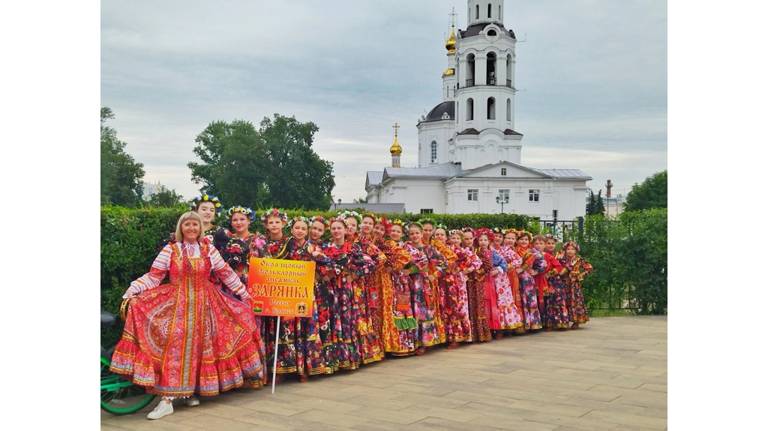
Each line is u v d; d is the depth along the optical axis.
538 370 7.25
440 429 5.07
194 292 5.55
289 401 5.87
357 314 7.28
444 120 66.38
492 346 8.88
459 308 8.77
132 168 30.56
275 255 6.60
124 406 5.52
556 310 10.38
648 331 10.35
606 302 13.16
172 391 5.36
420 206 57.75
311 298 6.42
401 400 5.91
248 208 6.50
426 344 8.19
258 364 6.02
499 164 55.31
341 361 6.93
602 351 8.48
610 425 5.19
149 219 6.23
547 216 55.91
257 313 6.31
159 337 5.38
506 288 9.61
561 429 5.08
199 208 6.27
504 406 5.73
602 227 13.38
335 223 7.07
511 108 56.72
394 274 7.92
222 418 5.33
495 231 10.23
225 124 52.81
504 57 55.72
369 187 70.31
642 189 43.84
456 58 57.62
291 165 53.16
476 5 56.25
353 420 5.29
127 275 6.11
